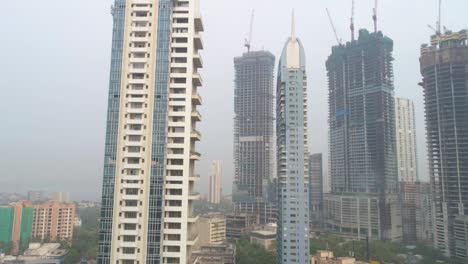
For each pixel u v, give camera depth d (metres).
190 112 106.88
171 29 108.94
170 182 103.38
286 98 165.25
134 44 107.62
